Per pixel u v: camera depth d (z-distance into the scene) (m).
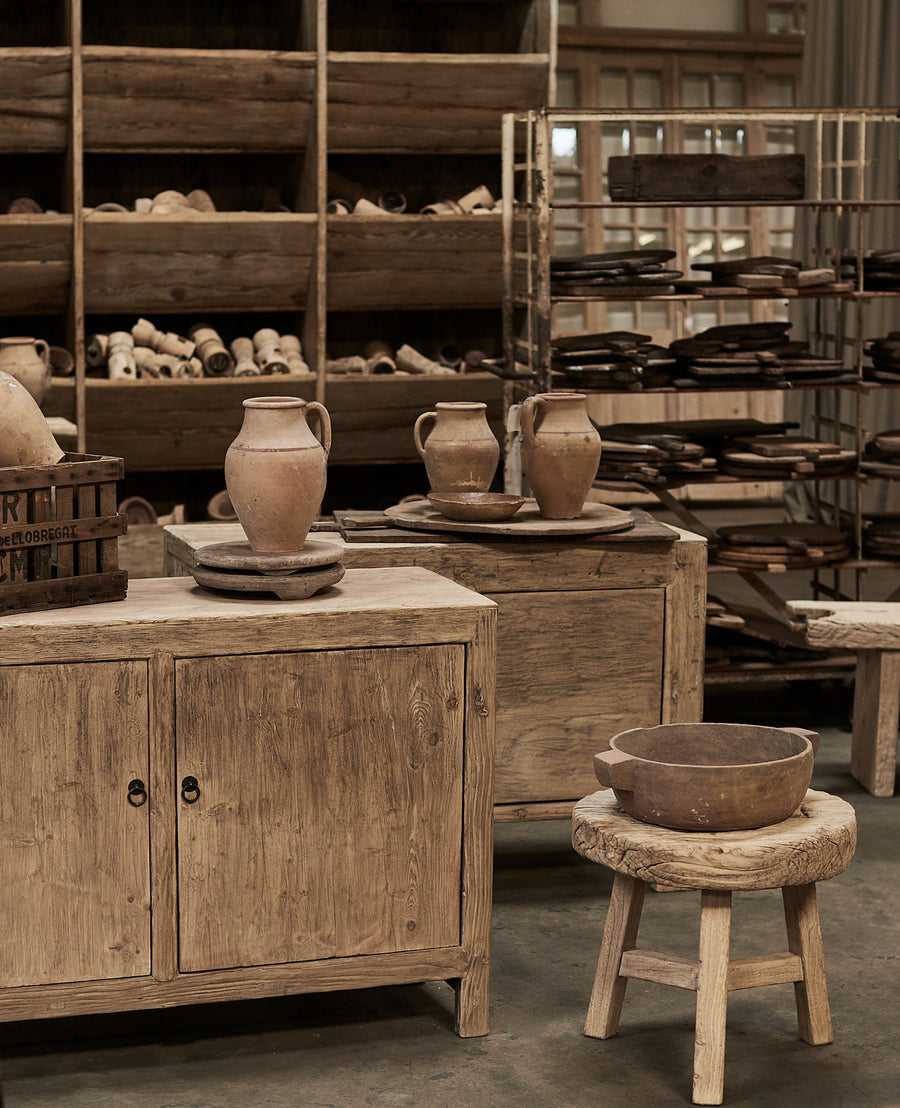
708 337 4.43
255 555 2.56
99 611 2.41
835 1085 2.40
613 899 2.54
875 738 3.96
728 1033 2.60
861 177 4.52
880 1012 2.67
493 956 2.94
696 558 3.23
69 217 5.12
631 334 4.40
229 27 5.72
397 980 2.55
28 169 5.57
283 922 2.48
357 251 5.48
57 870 2.36
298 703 2.45
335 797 2.48
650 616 3.23
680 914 3.15
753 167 4.32
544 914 3.16
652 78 8.34
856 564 4.54
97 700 2.35
